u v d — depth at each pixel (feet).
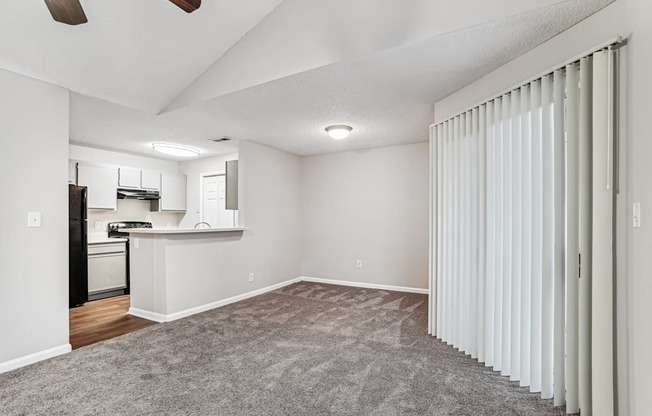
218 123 12.06
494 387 7.00
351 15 7.20
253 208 15.31
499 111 7.64
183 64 9.13
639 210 4.87
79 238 13.82
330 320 11.44
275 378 7.32
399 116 11.27
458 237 8.91
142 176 17.56
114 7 7.05
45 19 6.88
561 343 6.33
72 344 9.34
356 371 7.67
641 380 4.84
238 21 8.28
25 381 7.19
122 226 17.47
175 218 20.47
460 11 6.09
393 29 6.71
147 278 12.03
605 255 5.38
